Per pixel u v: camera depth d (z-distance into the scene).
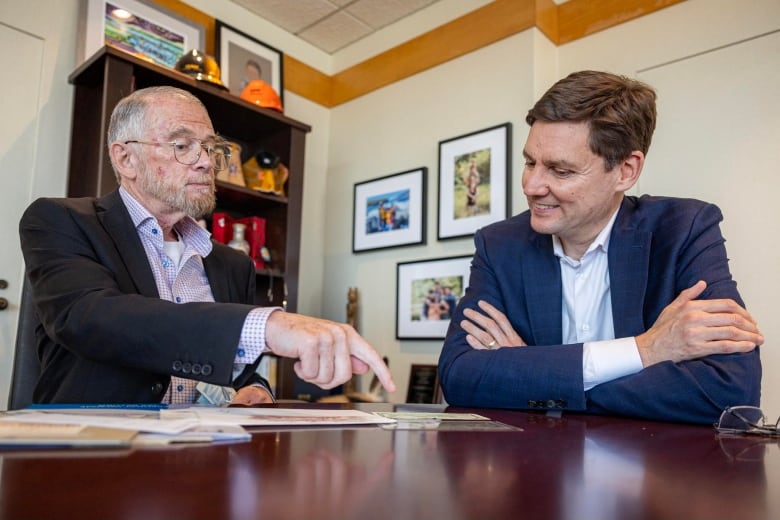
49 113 2.27
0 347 2.09
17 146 2.19
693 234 1.14
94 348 0.79
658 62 2.30
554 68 2.58
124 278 1.15
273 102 2.58
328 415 0.76
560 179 1.10
